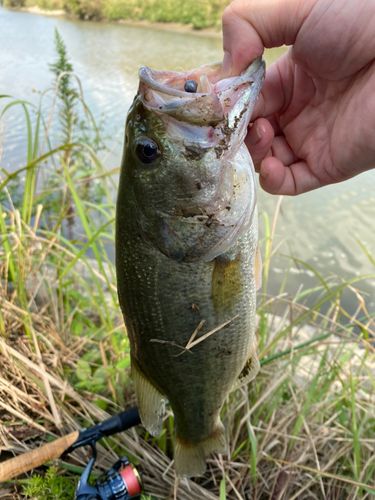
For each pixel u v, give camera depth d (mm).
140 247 195
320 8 199
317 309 373
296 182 273
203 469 243
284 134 274
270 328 374
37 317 352
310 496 295
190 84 181
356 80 227
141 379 225
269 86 252
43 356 324
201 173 182
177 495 271
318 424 327
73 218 497
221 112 172
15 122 759
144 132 182
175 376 214
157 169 184
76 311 386
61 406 292
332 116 250
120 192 199
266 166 259
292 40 212
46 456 228
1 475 217
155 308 200
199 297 197
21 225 358
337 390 363
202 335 203
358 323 319
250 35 199
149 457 280
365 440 298
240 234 195
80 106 764
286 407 329
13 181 480
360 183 708
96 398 307
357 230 592
